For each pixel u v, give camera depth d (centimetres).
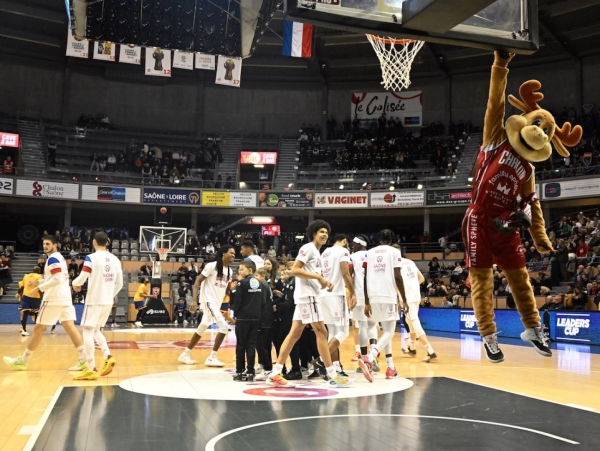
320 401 570
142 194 2673
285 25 2191
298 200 2722
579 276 1791
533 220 289
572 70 2834
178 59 2361
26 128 2819
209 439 409
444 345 1320
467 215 281
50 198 2536
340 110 3225
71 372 777
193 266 2230
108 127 3022
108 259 757
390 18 265
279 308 795
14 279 2333
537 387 681
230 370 826
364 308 755
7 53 2912
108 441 401
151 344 1257
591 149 2462
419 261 2550
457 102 3078
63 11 2711
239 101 3253
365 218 3141
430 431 440
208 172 2839
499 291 1872
